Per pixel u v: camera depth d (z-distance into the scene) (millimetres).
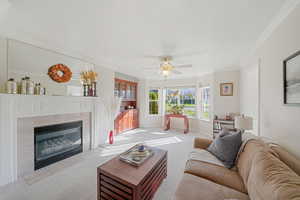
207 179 1409
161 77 5414
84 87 2988
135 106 5746
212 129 4242
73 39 2203
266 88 2018
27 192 1695
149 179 1502
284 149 1448
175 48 2494
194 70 4148
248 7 1398
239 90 3816
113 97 3842
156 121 5785
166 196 1662
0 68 1897
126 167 1542
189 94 5285
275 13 1500
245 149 1607
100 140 3479
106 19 1646
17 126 1974
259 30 1867
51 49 2432
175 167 2381
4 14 1545
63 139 2635
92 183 1885
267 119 1980
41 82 2312
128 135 4438
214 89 4184
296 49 1313
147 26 1787
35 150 2191
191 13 1503
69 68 2727
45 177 2016
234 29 1839
